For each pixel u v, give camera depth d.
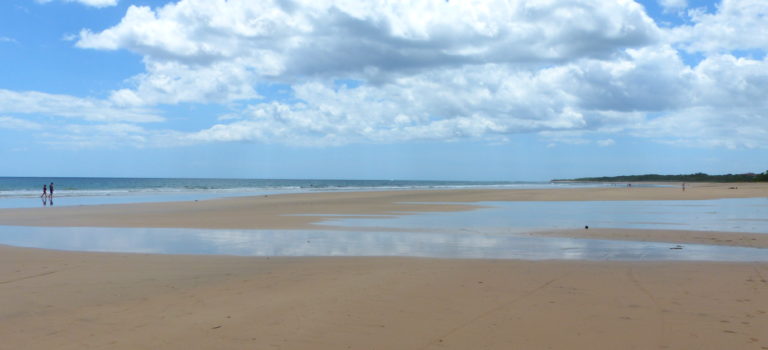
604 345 5.09
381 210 26.41
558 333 5.47
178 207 28.70
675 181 197.12
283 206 29.62
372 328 5.67
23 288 7.87
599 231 16.39
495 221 20.23
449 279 8.32
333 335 5.44
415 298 7.01
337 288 7.67
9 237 15.21
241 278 8.59
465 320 5.96
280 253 11.81
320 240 14.29
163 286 7.98
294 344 5.17
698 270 9.14
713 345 5.07
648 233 15.73
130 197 43.16
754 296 7.08
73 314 6.35
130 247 13.01
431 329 5.62
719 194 48.84
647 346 5.06
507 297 7.05
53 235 15.64
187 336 5.45
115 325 5.87
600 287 7.69
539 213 24.44
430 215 23.20
